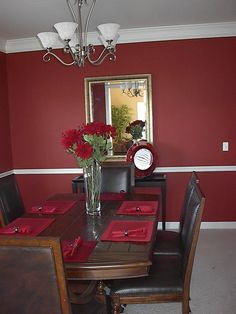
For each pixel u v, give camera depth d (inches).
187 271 77.8
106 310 73.8
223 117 166.1
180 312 102.0
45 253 49.2
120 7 129.5
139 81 168.9
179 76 166.7
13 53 177.2
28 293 51.5
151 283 80.3
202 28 160.9
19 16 135.1
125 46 168.4
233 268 126.6
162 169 172.4
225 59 162.9
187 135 169.3
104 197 118.3
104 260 66.8
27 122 180.4
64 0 117.7
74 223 90.4
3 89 175.0
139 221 89.6
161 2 125.5
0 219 101.5
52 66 175.2
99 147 93.4
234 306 102.4
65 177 180.7
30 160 182.1
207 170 169.9
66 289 51.3
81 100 175.2
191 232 77.7
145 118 169.9
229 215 170.9
